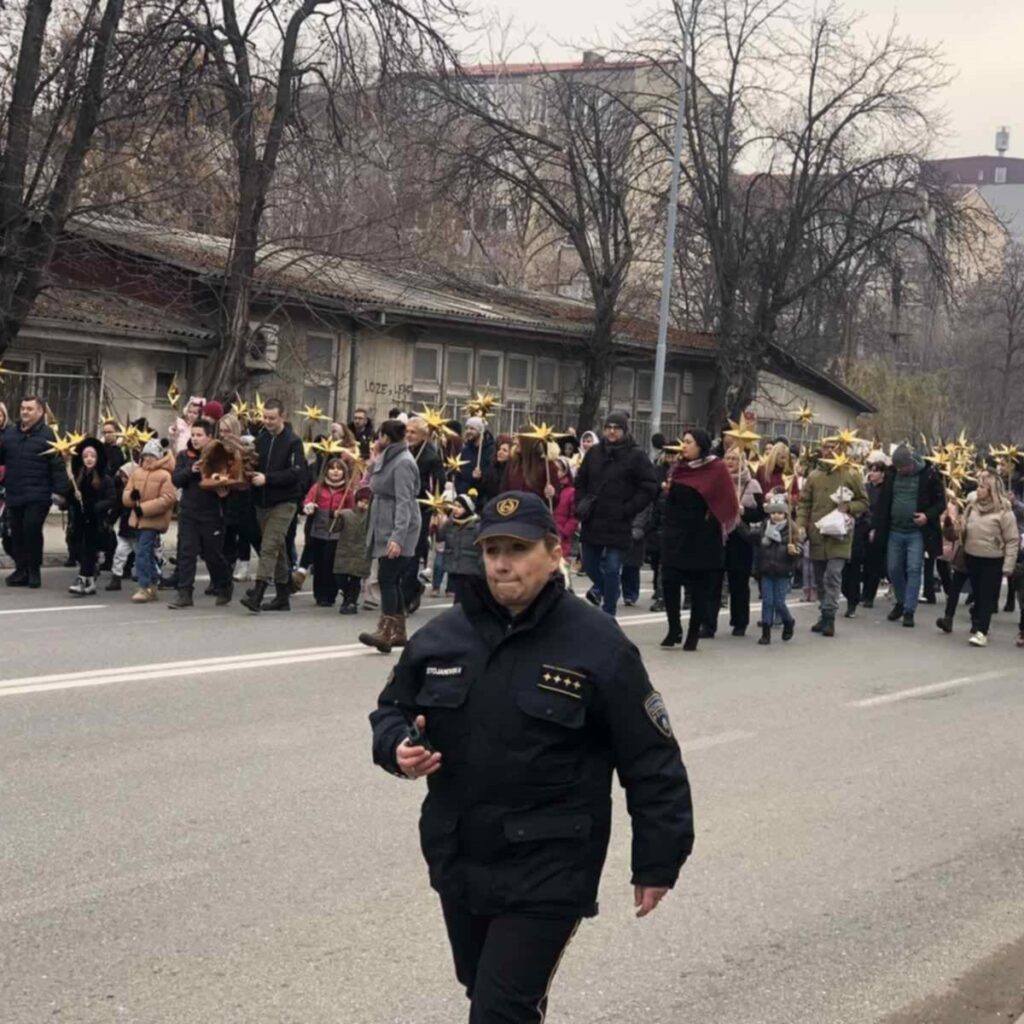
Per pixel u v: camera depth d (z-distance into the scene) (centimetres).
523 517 346
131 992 463
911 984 514
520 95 3675
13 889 552
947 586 1716
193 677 985
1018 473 1938
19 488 1438
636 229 3556
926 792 783
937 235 3512
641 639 1298
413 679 354
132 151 2356
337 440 1475
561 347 3409
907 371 5762
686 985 500
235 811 668
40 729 808
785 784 782
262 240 2669
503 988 331
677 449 1261
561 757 340
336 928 528
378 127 2588
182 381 2583
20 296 2106
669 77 3344
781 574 1319
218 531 1356
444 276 3528
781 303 3588
